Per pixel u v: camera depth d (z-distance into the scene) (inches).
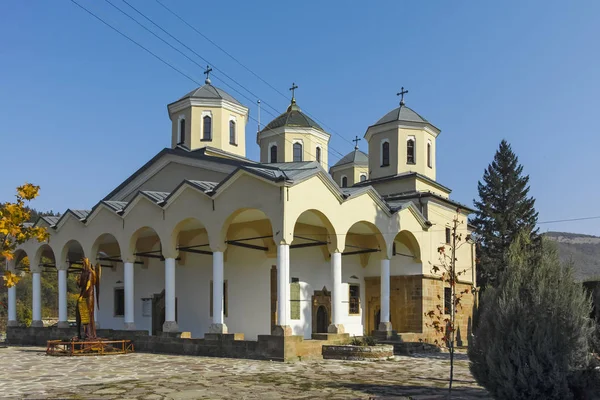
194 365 751.1
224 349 855.7
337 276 892.6
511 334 417.1
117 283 1278.3
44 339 1193.4
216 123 1219.2
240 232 1057.5
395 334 1013.8
